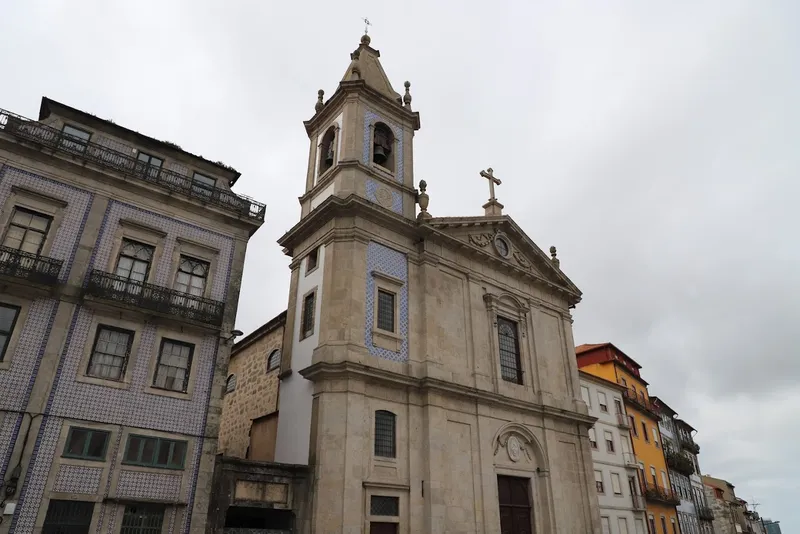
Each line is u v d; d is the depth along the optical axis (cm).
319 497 1566
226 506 1446
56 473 1212
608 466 3278
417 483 1759
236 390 2558
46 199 1391
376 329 1872
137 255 1490
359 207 1964
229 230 1653
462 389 1966
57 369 1277
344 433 1638
